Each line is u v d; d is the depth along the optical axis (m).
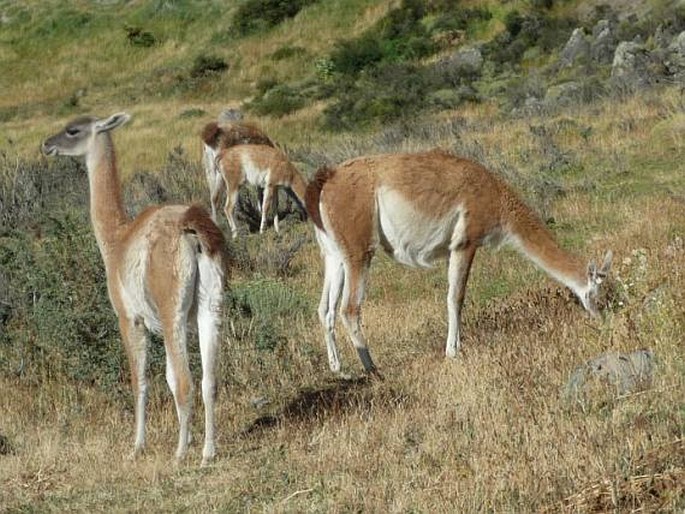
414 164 41.03
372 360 44.00
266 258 66.06
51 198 88.44
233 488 29.45
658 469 24.89
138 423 34.72
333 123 144.50
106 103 195.38
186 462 33.00
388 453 30.27
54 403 42.97
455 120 118.06
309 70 191.75
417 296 56.19
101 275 45.47
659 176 70.12
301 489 28.69
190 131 150.88
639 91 104.44
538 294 46.16
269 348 45.12
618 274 39.94
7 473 33.31
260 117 162.12
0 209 83.06
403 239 41.44
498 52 161.88
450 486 26.38
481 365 36.94
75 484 31.88
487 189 41.25
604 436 27.56
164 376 43.16
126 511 28.61
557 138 87.38
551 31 162.00
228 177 78.50
